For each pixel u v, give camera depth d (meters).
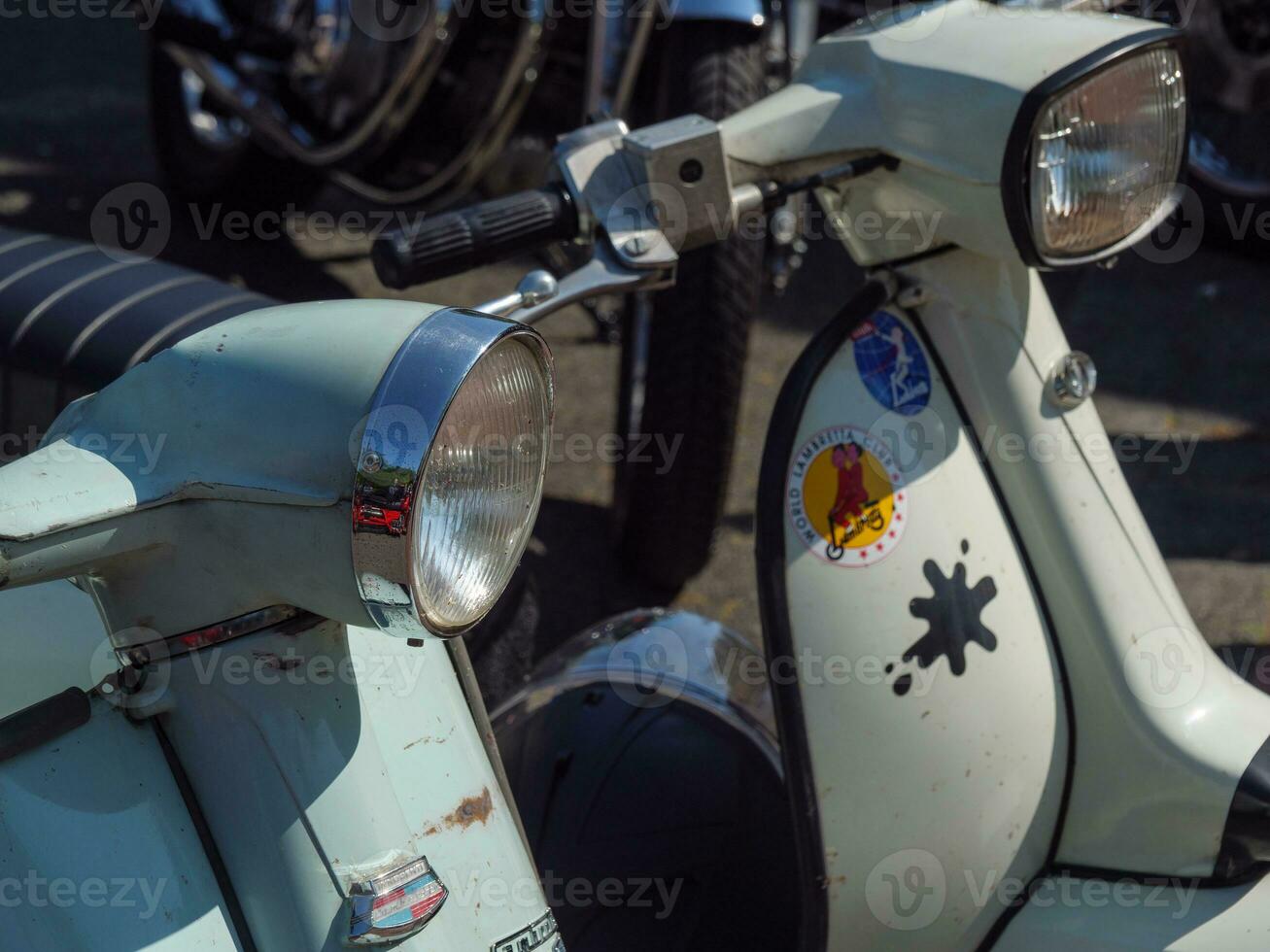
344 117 2.76
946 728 1.09
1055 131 1.03
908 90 1.09
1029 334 1.16
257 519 0.72
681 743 1.40
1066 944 1.06
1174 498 2.62
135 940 0.75
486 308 1.04
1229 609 2.31
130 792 0.78
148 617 0.79
